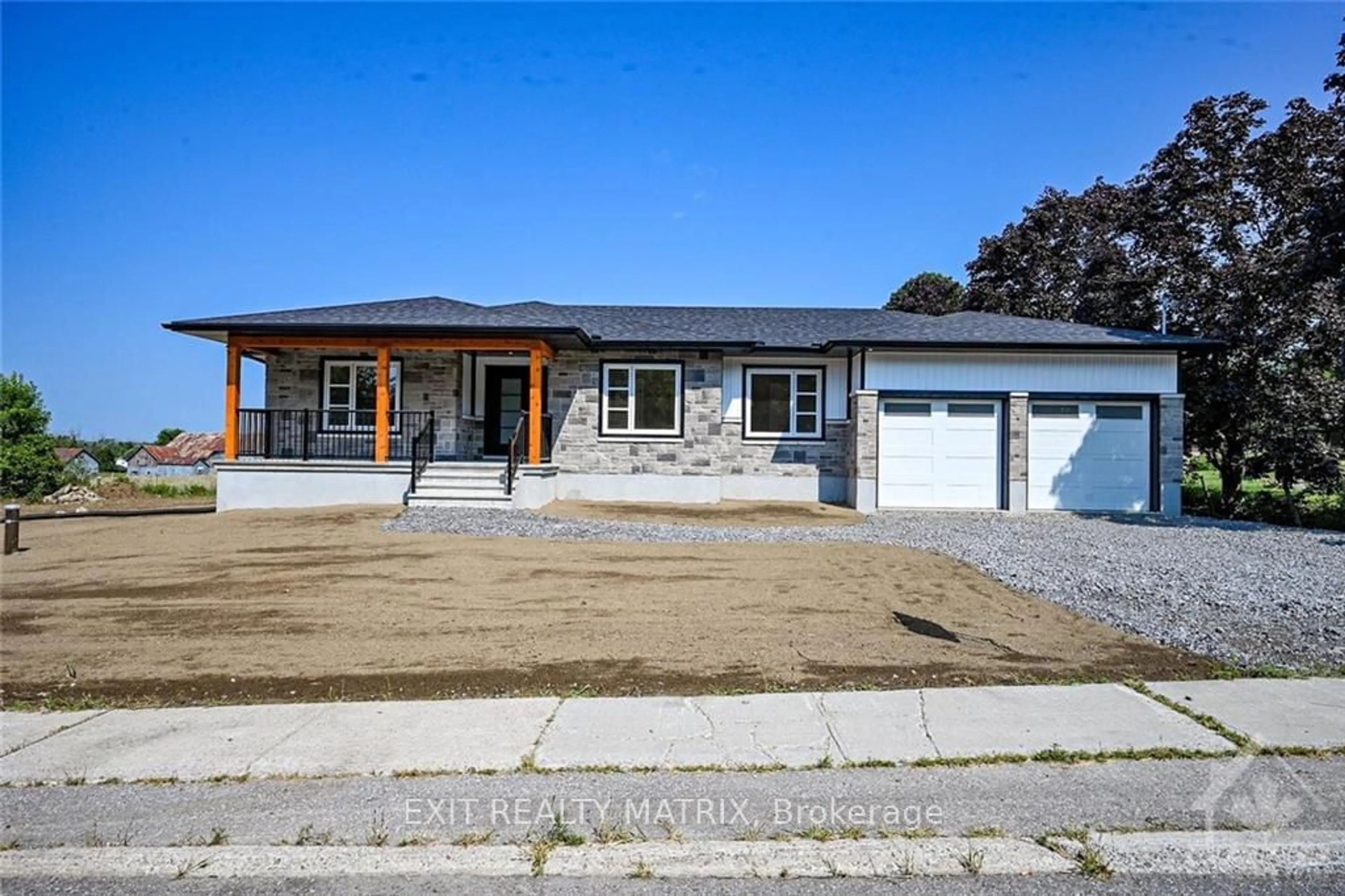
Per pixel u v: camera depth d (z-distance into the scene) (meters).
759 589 9.01
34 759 4.54
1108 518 16.58
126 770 4.39
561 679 6.11
